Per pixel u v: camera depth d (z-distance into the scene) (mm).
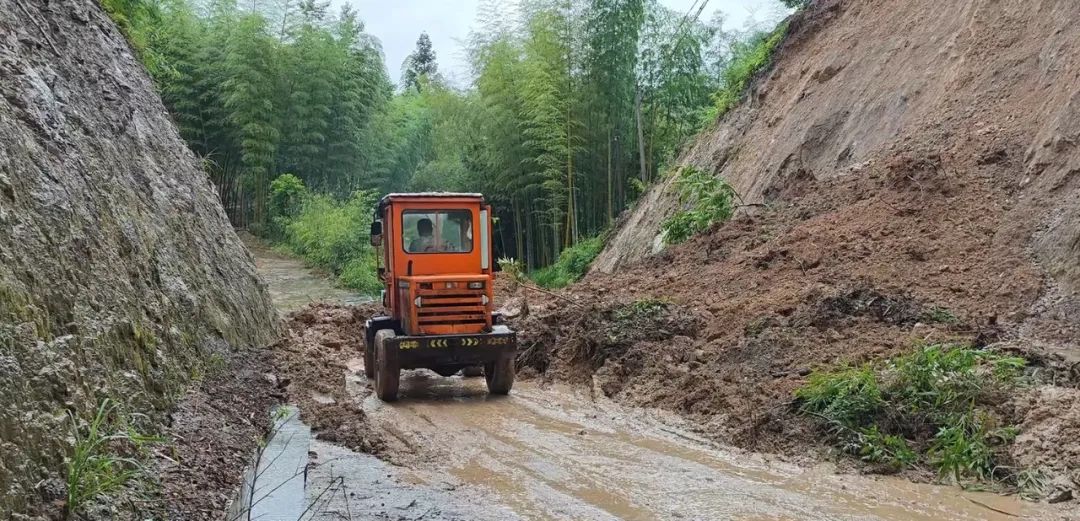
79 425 4234
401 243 8742
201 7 30719
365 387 9062
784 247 10758
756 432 6492
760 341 8070
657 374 8281
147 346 5883
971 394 6145
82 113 7055
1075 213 8508
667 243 14406
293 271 23703
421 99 42719
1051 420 5684
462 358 8367
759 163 14711
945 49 12570
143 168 8125
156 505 4320
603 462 6074
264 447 6227
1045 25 11258
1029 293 8109
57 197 5395
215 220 10141
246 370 8102
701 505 5086
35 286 4559
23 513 3475
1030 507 4953
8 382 3799
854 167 12305
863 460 5840
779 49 17297
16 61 6141
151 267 6891
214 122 27828
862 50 14430
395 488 5488
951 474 5531
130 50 10633
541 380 9305
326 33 29203
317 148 28266
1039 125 10094
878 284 8898
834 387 6484
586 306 10344
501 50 22703
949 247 9281
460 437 6906
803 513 4926
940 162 10648
